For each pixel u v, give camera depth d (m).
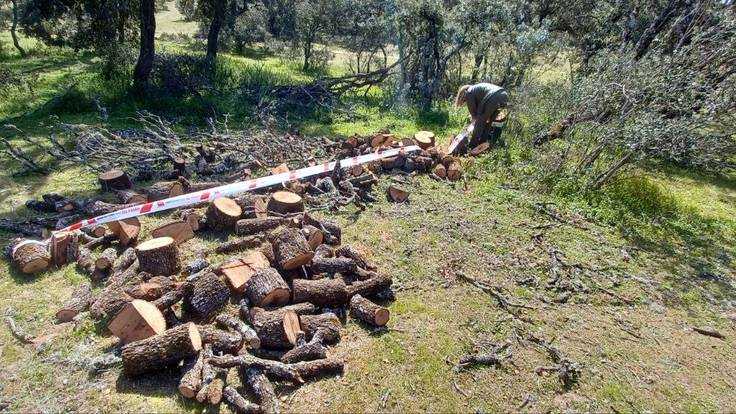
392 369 4.46
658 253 6.94
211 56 16.19
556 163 8.61
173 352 4.13
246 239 6.06
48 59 17.78
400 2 13.45
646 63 8.20
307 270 5.52
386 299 5.42
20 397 3.95
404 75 14.02
